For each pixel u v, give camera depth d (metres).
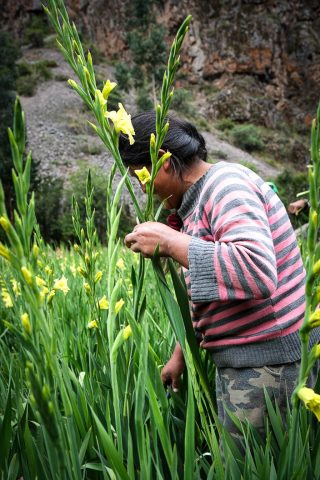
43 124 41.78
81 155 38.81
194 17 51.75
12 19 57.66
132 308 1.31
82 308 2.58
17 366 2.10
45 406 0.87
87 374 1.79
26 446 1.37
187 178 1.62
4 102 33.56
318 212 0.97
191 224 1.59
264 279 1.33
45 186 24.36
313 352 1.00
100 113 1.19
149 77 40.31
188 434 1.22
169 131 1.59
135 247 1.35
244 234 1.36
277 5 54.19
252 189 1.50
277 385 1.54
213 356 1.63
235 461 1.33
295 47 54.38
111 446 1.16
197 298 1.37
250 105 50.69
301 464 1.25
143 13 43.59
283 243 1.54
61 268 4.27
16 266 0.91
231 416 1.48
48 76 48.31
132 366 1.43
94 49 51.53
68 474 1.17
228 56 51.84
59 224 22.23
